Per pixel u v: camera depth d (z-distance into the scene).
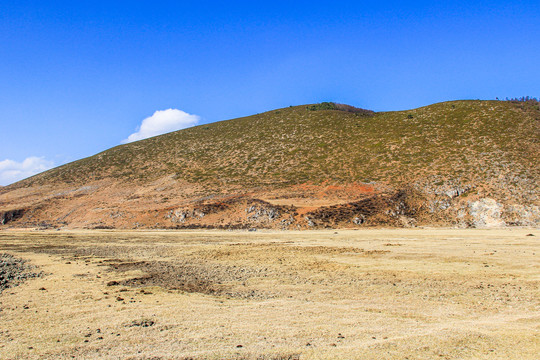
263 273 22.27
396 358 9.39
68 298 15.95
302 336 11.16
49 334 11.37
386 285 18.59
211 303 15.17
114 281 19.48
